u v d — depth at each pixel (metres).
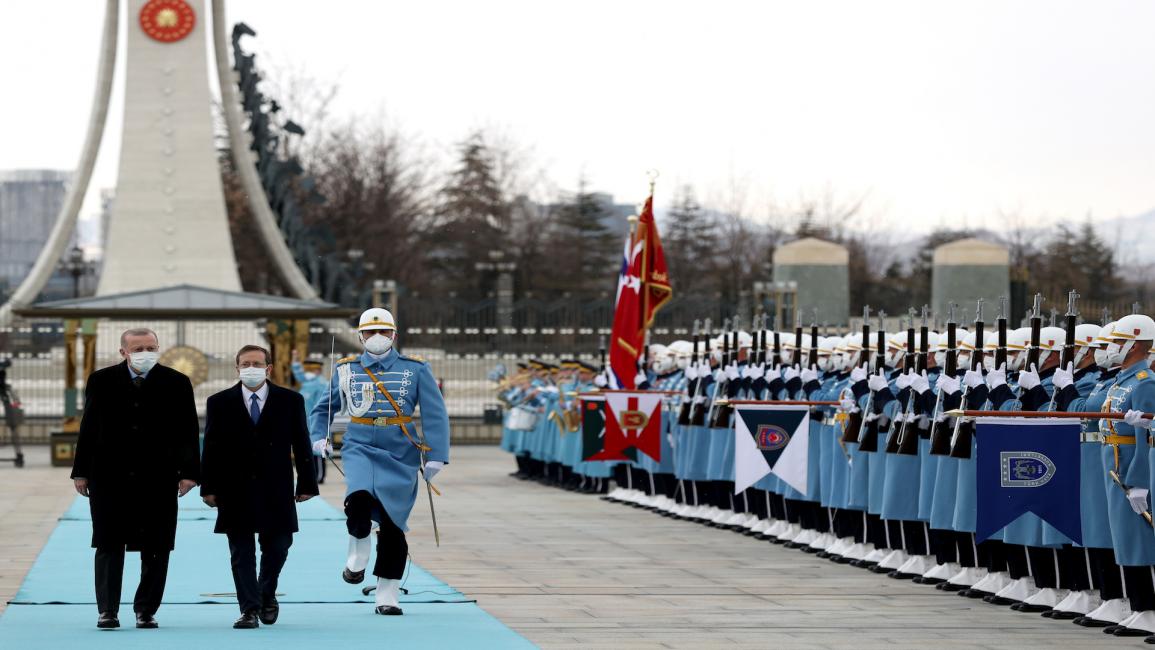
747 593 27.59
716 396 39.62
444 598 26.17
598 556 33.47
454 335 87.62
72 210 103.06
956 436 26.91
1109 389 23.75
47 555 32.12
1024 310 92.06
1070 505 23.92
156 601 22.61
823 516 34.28
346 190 157.75
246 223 155.50
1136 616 23.05
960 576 28.02
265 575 23.05
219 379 86.25
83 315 61.72
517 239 173.38
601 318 88.56
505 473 62.16
